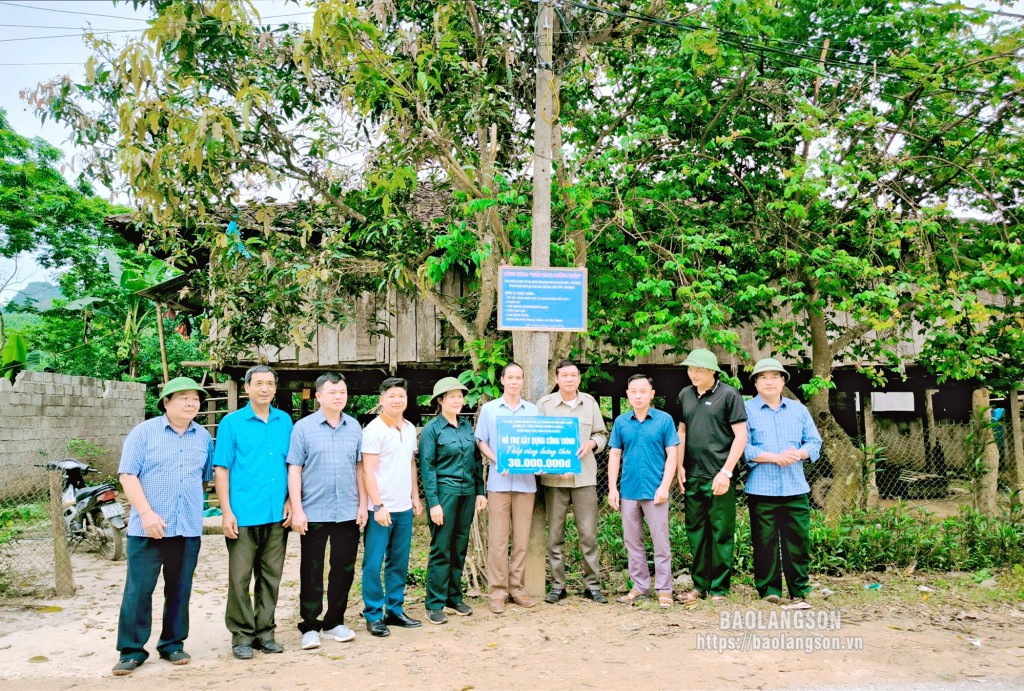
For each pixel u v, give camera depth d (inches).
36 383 472.4
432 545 203.6
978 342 299.9
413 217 318.7
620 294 306.2
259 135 275.7
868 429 434.9
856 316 290.5
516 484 215.6
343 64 234.1
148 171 233.1
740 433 214.7
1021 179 314.2
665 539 215.3
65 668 169.5
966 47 297.9
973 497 302.2
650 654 172.6
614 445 229.6
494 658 171.5
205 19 243.4
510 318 235.9
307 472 184.4
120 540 299.7
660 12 307.7
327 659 172.1
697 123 339.6
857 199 308.5
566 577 246.5
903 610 207.3
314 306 295.7
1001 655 169.8
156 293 439.5
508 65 273.3
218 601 233.8
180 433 176.2
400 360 400.2
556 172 280.2
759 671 160.1
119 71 229.6
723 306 296.0
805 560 216.1
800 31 335.3
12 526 349.1
